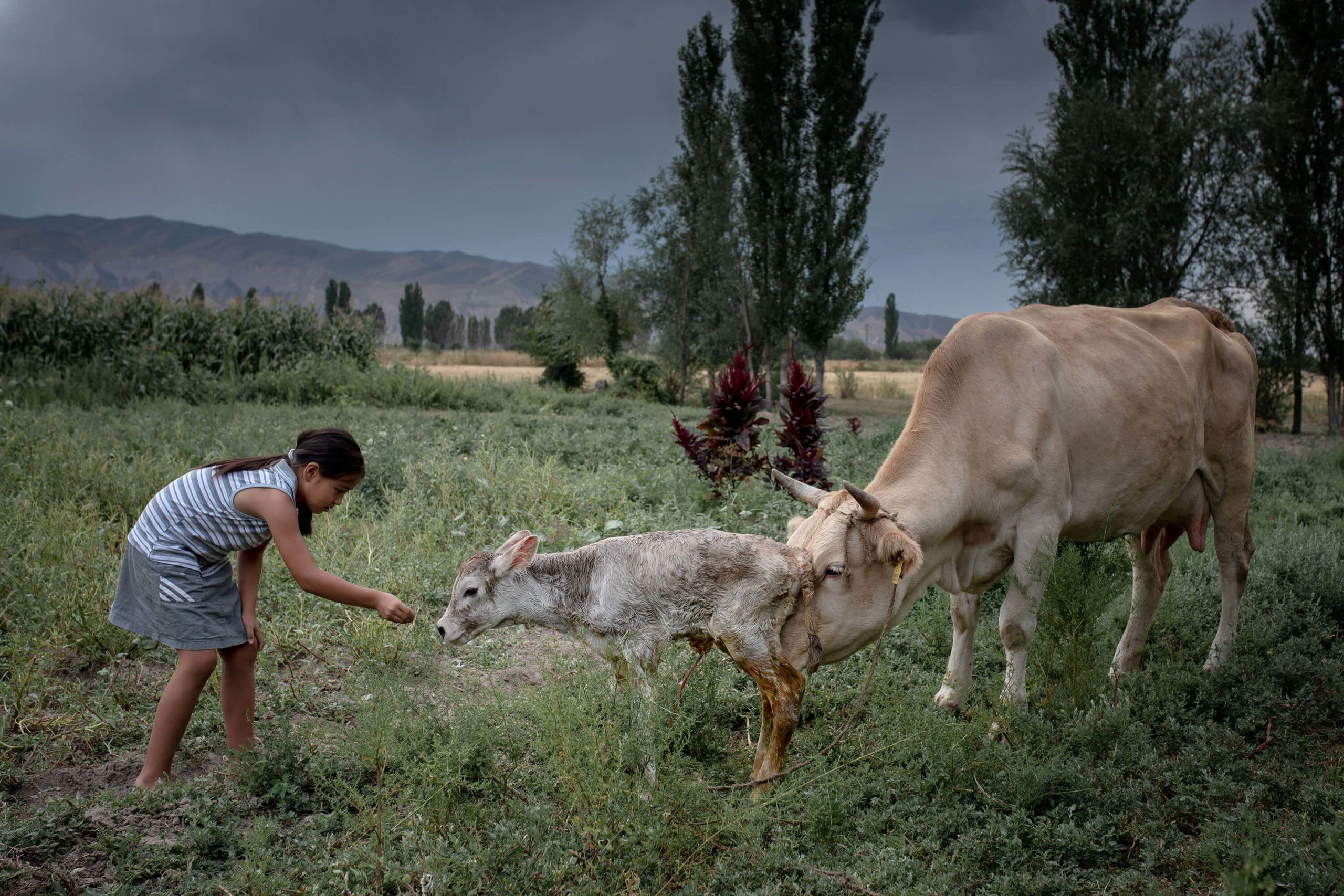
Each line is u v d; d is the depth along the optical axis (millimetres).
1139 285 20781
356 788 3652
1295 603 5887
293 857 3238
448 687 4488
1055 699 4426
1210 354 5426
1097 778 3773
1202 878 3285
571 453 10664
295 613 5270
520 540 4012
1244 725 4371
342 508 6988
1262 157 20031
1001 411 4461
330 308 21359
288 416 12664
